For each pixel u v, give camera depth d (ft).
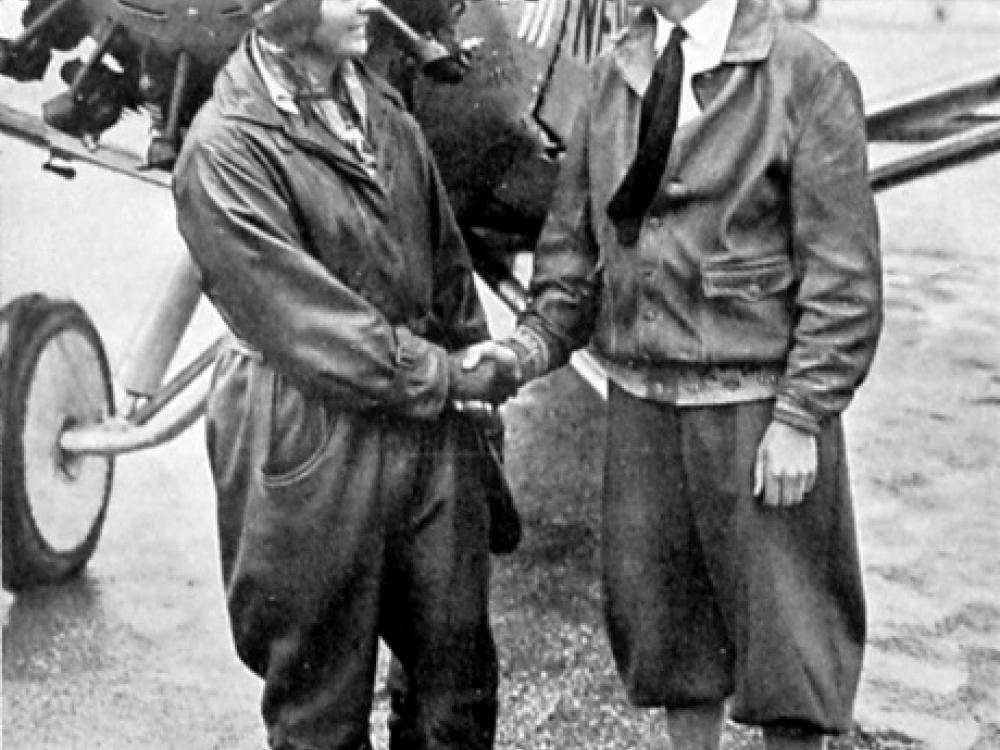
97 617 13.28
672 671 10.56
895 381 15.67
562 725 11.89
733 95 9.61
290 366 9.62
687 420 10.03
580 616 13.05
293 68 9.57
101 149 13.97
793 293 9.84
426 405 9.73
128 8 10.84
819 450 9.95
